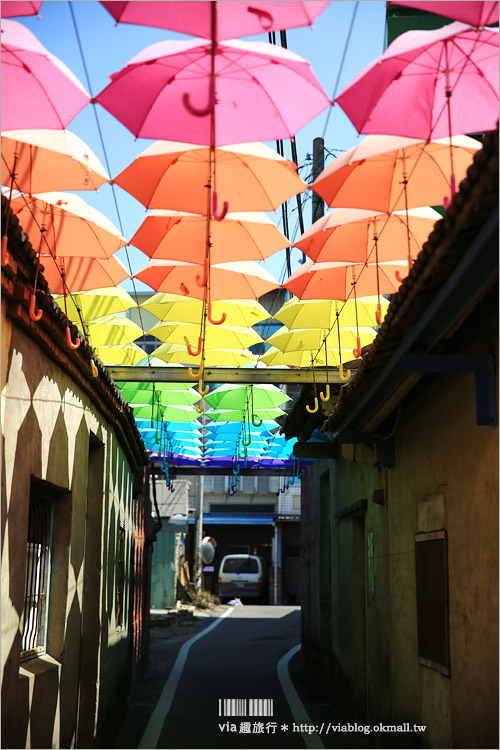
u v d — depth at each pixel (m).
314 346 10.15
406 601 7.58
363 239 7.14
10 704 5.01
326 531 14.20
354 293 8.09
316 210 11.54
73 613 7.14
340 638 11.92
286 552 39.50
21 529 5.33
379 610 9.12
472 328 5.49
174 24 3.82
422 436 7.04
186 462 19.50
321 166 11.34
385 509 8.78
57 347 6.15
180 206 5.87
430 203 6.02
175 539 27.98
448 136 4.75
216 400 14.09
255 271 7.90
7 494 4.98
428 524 6.68
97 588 8.94
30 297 5.01
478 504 5.35
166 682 14.77
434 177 5.91
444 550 6.11
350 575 11.20
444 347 5.82
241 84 4.43
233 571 37.38
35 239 6.84
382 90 4.52
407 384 6.24
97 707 8.67
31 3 3.90
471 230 3.99
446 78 4.45
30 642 6.33
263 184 5.78
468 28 3.96
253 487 39.81
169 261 7.75
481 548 5.26
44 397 6.00
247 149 5.37
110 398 8.56
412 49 4.06
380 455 8.80
